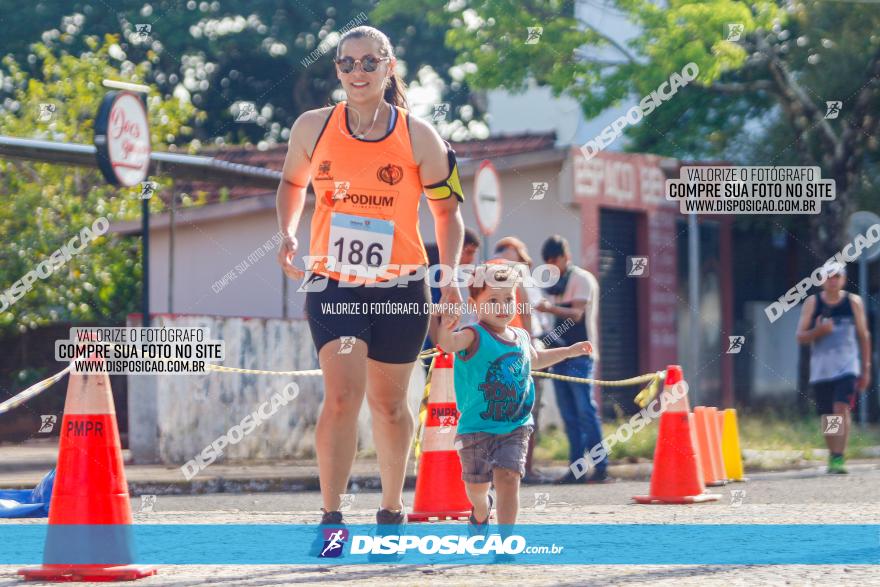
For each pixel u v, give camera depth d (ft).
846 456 61.98
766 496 45.11
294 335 65.26
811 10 67.26
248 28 120.06
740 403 74.59
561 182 68.69
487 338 28.68
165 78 115.55
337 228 28.50
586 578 25.38
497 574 25.99
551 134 69.62
